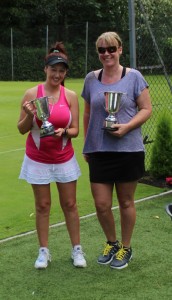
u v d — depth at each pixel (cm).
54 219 564
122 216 435
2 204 621
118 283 407
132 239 496
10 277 420
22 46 3231
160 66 718
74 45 3161
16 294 391
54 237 507
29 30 3316
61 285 405
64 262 449
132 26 682
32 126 421
